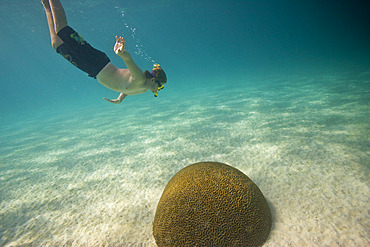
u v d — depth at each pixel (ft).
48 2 5.42
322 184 6.31
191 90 43.80
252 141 10.48
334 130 10.39
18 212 7.03
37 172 10.45
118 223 5.76
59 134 18.83
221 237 3.99
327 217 5.00
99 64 5.44
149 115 21.50
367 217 4.87
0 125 33.32
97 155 11.65
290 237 4.52
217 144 10.72
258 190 4.84
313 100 17.69
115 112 27.94
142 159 10.16
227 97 26.14
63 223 6.13
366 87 19.43
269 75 50.19
